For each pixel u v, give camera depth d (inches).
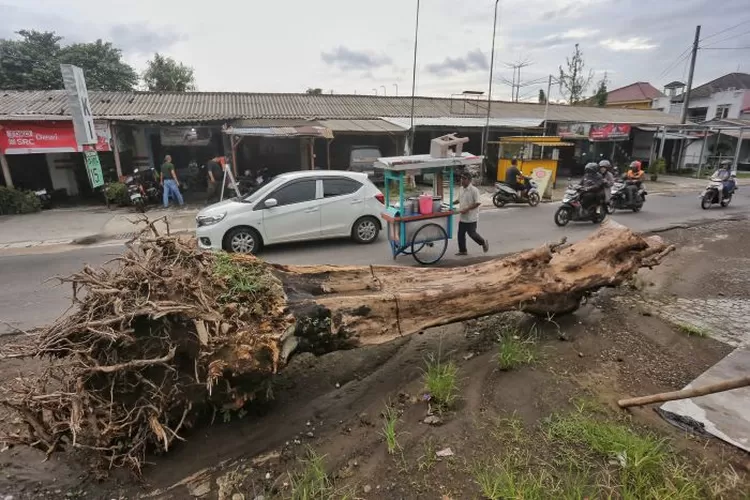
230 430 131.3
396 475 110.3
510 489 100.5
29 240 388.8
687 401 134.4
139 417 114.2
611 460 110.2
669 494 98.3
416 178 754.2
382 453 118.6
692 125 909.8
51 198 589.3
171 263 130.8
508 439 119.9
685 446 116.0
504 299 168.9
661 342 177.5
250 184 597.3
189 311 113.7
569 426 122.4
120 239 398.9
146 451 121.3
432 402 138.3
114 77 1024.9
